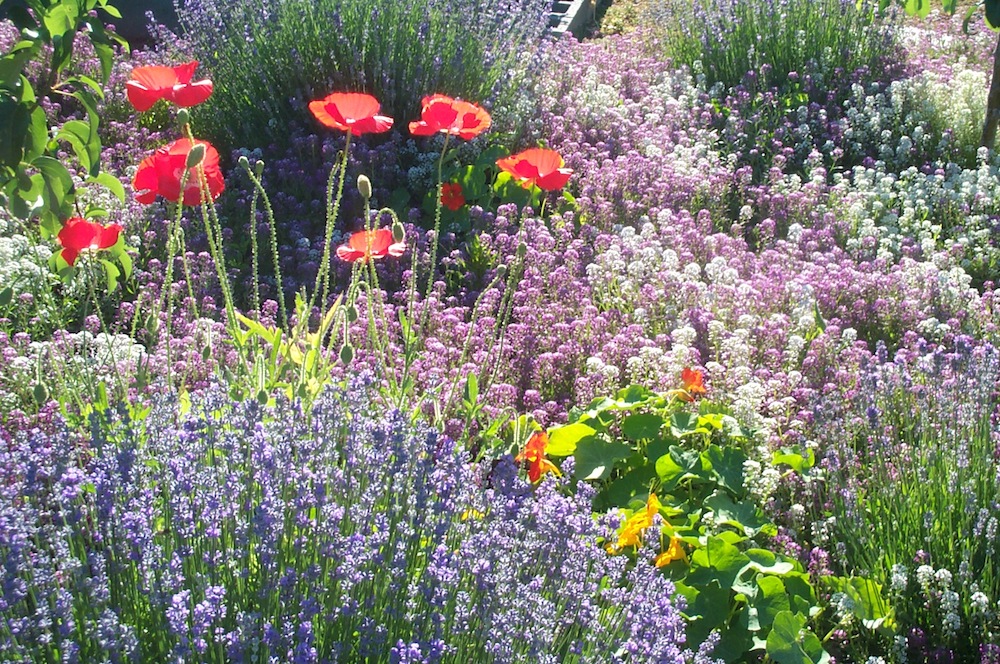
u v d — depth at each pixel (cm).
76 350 454
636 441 420
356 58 711
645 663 266
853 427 421
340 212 663
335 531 246
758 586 341
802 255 621
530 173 407
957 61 988
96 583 229
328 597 248
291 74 721
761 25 932
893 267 588
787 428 446
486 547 257
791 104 869
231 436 275
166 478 263
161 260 591
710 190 692
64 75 813
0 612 217
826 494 403
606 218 646
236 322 376
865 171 738
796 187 712
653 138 765
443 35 739
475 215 639
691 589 341
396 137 697
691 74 943
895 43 945
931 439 386
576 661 260
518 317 531
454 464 276
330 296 561
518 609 253
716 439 421
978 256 625
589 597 275
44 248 536
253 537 256
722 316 520
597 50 999
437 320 514
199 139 744
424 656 236
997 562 347
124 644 221
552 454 403
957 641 342
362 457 278
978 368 395
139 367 341
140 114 790
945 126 822
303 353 412
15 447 347
